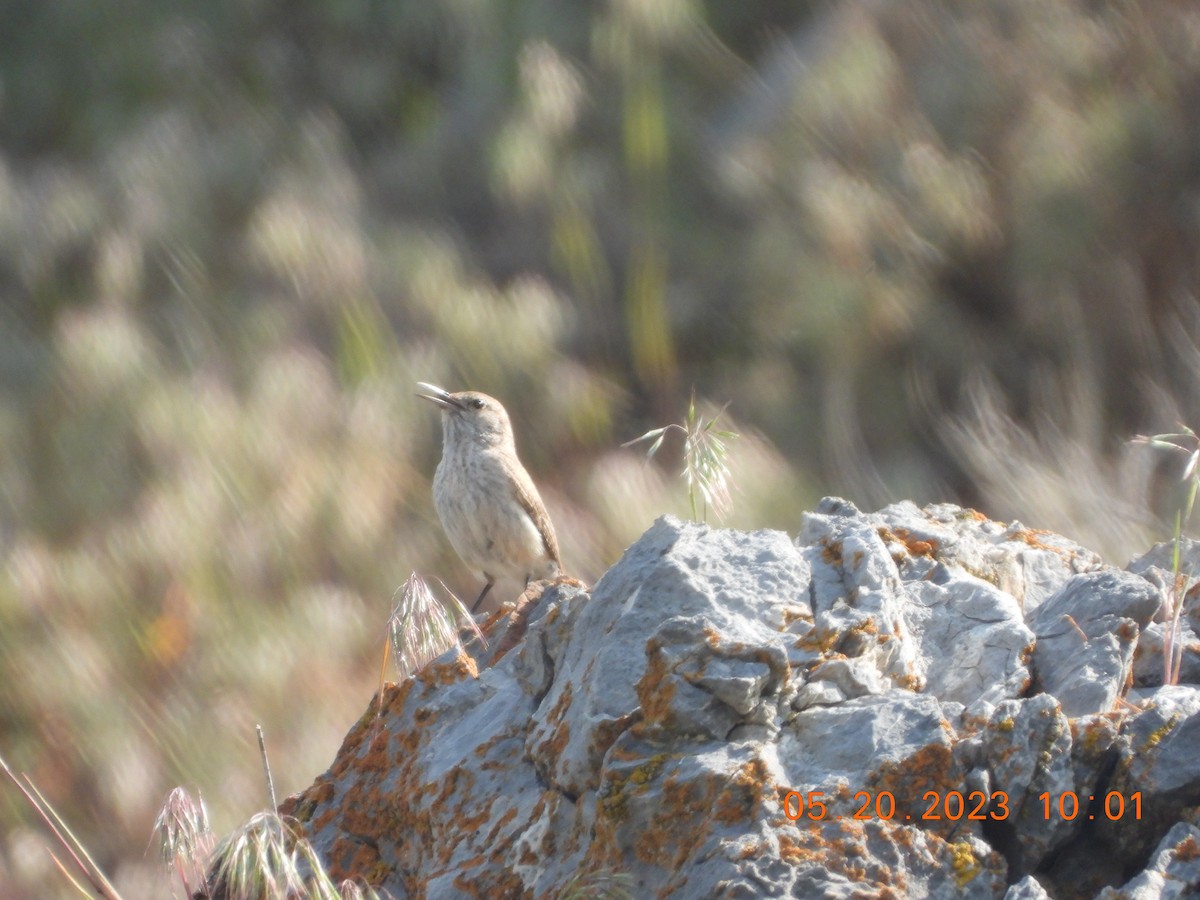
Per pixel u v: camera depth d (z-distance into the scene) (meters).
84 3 17.69
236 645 11.12
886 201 15.29
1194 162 15.44
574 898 4.65
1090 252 15.15
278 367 12.77
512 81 16.89
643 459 12.75
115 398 12.66
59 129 17.48
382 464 12.54
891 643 5.22
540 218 16.30
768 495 12.55
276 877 5.02
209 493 11.84
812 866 4.36
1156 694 4.97
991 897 4.39
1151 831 4.59
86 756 10.81
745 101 16.72
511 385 14.05
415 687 6.03
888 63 15.92
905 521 6.22
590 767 5.01
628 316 15.65
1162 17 16.08
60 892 10.48
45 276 14.36
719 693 4.80
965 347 14.93
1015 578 6.10
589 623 5.44
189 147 15.12
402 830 5.68
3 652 11.16
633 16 15.71
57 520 12.23
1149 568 6.09
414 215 16.53
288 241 13.70
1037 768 4.60
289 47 17.62
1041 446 12.31
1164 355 14.55
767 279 15.48
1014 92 15.86
